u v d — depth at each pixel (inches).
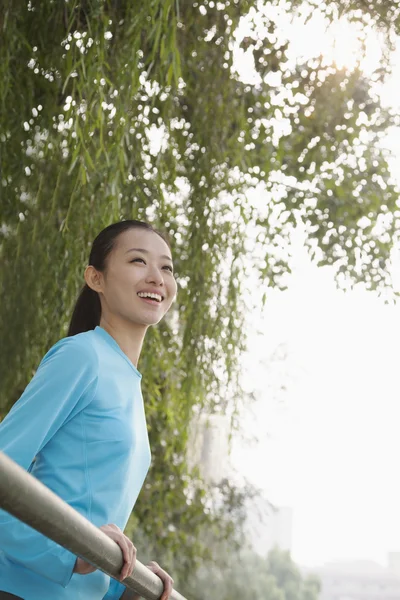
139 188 163.8
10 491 43.8
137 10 145.4
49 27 155.9
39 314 159.9
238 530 254.7
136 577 68.3
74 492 69.1
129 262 79.0
